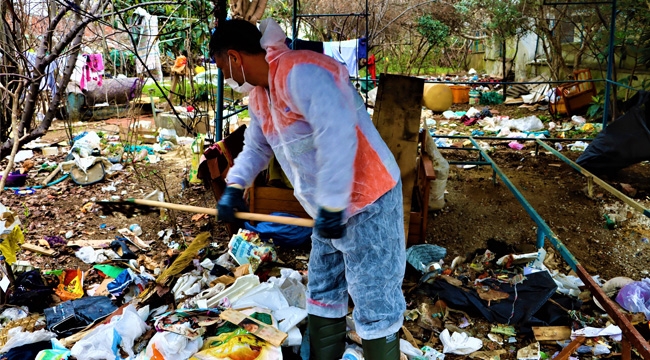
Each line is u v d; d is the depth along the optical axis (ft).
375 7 42.65
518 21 35.58
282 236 13.65
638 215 15.96
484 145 24.70
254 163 8.78
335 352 9.30
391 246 7.98
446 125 30.68
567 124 29.32
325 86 6.94
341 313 9.11
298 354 9.78
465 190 18.22
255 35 7.36
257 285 10.91
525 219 15.97
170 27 28.50
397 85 13.67
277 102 7.34
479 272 12.60
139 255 14.02
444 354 10.13
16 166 22.66
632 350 10.00
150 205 9.50
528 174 19.84
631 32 26.63
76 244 14.46
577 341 9.78
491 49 52.21
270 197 13.99
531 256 12.66
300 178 7.86
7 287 11.36
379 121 13.37
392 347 8.35
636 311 10.87
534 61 42.42
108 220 16.42
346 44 26.84
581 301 11.39
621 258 13.88
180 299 11.02
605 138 18.53
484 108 34.68
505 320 10.85
